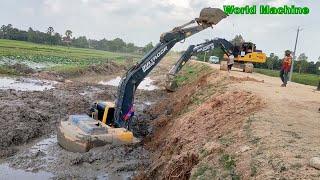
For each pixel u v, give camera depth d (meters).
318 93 22.59
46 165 15.84
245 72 37.16
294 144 10.51
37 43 165.38
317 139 11.12
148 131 22.22
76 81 49.03
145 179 13.90
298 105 16.52
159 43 20.53
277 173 8.80
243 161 10.16
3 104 25.12
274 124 12.77
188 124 16.97
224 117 15.59
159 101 34.00
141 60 19.88
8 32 165.12
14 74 47.00
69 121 19.08
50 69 56.56
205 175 10.52
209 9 21.95
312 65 73.19
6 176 14.62
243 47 38.84
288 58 23.98
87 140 16.75
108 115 19.28
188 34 21.23
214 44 32.03
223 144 11.93
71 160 16.09
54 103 28.12
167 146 16.00
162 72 75.94
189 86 31.70
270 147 10.45
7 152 17.03
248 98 17.55
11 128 19.62
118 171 15.51
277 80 31.44
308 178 8.25
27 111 23.33
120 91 19.19
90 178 14.77
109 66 73.88
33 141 19.25
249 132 12.15
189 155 12.39
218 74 29.95
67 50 134.12
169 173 12.32
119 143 17.41
